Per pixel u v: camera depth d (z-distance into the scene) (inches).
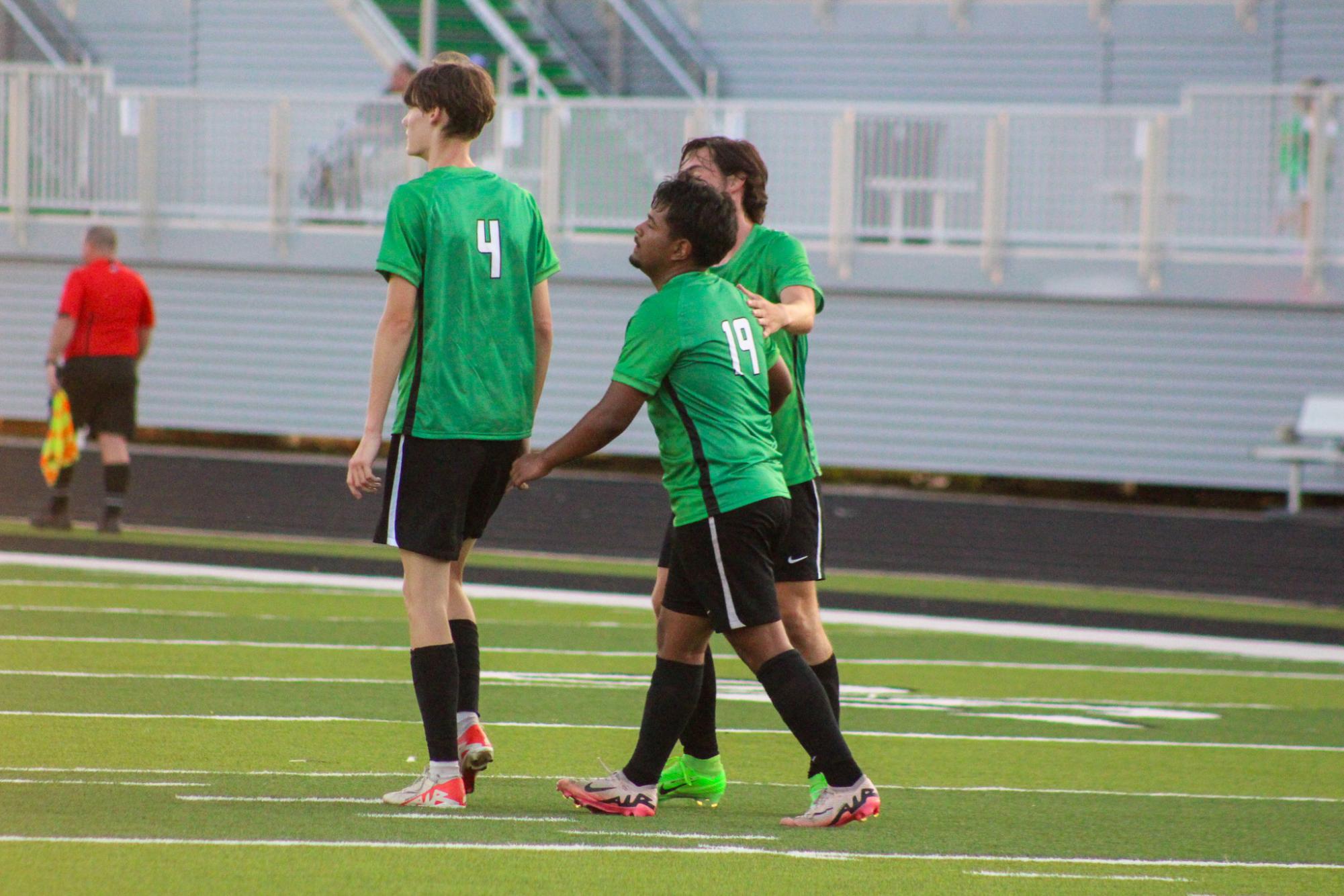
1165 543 2298.2
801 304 824.9
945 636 1594.5
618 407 757.9
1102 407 2738.7
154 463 2716.5
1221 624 1736.0
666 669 795.4
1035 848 762.2
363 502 2416.3
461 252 778.8
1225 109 2659.9
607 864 685.3
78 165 3021.7
